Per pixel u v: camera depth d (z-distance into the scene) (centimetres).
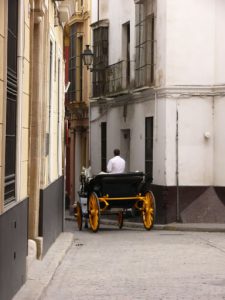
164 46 2495
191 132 2480
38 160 1328
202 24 2480
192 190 2473
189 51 2478
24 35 1068
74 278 1194
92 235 2084
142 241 1839
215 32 2480
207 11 2477
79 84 3781
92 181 2220
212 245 1714
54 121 1773
